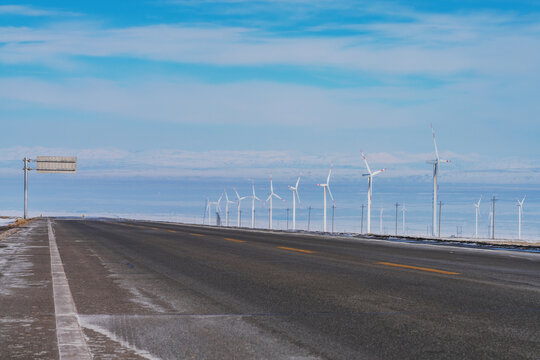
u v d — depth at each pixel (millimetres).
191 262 16969
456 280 12922
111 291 11258
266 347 7051
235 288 11734
